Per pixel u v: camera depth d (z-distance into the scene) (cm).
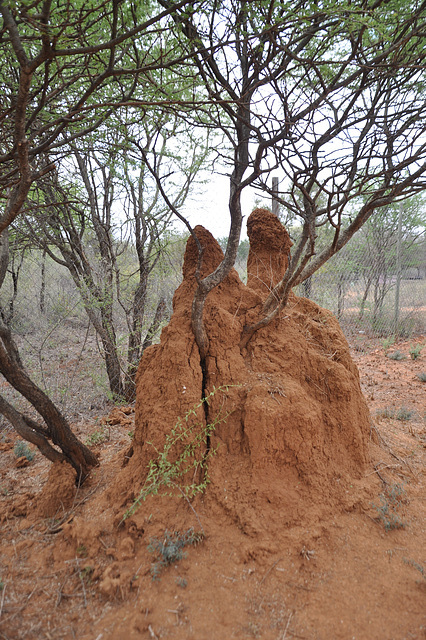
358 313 937
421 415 484
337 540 234
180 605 194
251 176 206
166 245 537
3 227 186
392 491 272
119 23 226
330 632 182
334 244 272
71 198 455
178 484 259
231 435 271
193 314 270
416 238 980
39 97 276
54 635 183
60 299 506
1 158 198
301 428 263
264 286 329
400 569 218
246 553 221
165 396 280
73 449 297
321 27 185
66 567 223
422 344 870
